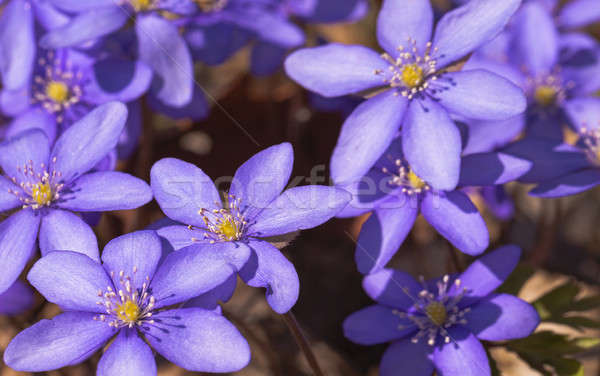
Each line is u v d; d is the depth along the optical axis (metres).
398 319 0.17
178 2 0.19
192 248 0.15
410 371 0.17
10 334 0.19
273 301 0.15
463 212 0.17
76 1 0.19
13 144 0.17
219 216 0.16
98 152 0.17
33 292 0.19
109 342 0.17
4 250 0.16
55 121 0.19
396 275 0.17
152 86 0.19
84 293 0.15
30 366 0.15
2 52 0.19
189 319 0.15
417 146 0.17
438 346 0.17
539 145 0.18
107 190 0.16
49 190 0.16
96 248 0.16
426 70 0.17
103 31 0.18
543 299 0.18
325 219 0.15
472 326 0.17
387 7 0.18
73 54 0.19
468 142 0.18
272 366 0.19
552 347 0.18
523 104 0.16
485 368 0.16
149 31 0.19
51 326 0.15
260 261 0.15
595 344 0.18
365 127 0.17
